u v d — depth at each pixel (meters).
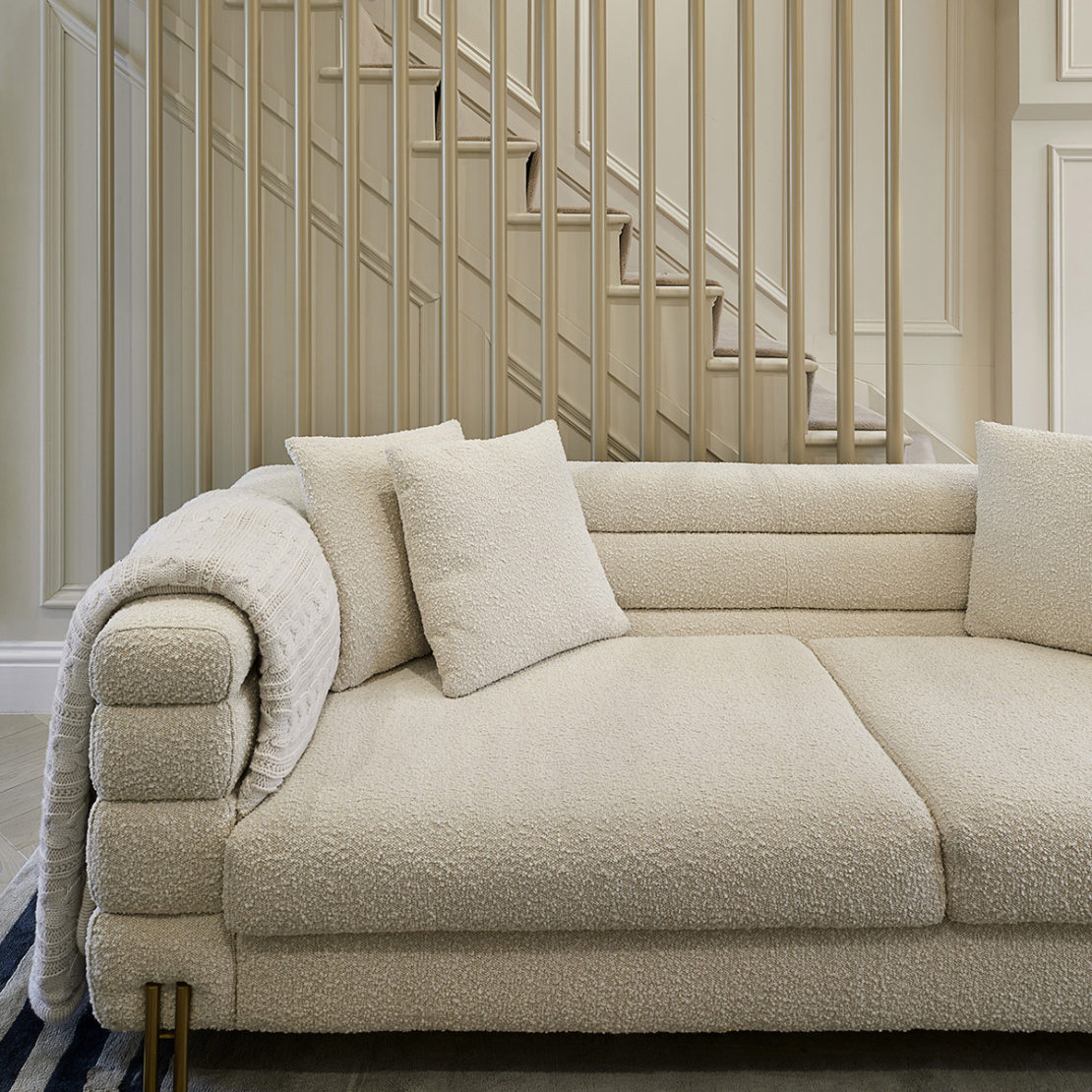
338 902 0.94
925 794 1.01
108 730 0.96
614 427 2.14
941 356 2.68
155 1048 0.98
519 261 2.12
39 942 1.03
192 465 2.28
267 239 2.21
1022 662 1.39
